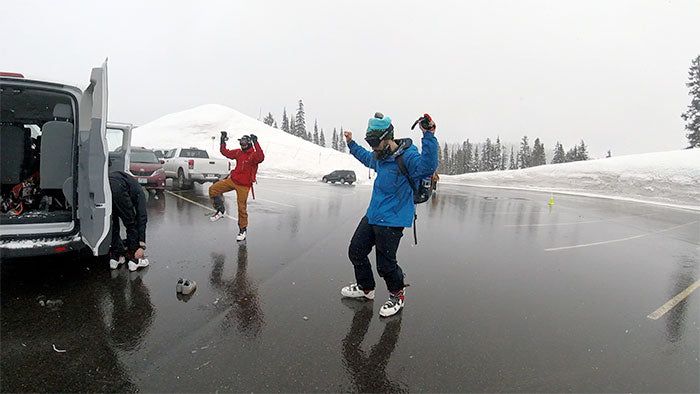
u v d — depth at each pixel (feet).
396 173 10.04
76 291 11.59
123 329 9.31
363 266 11.43
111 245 13.76
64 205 15.29
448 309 11.55
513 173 109.50
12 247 10.91
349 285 13.16
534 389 7.61
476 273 15.60
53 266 13.79
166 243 17.93
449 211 39.37
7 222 12.55
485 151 308.40
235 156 18.79
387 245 10.35
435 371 8.13
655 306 12.46
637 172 76.02
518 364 8.52
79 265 14.02
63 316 9.89
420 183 10.12
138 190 13.57
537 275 15.65
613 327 10.68
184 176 44.83
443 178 135.13
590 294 13.50
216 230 21.45
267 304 11.28
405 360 8.52
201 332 9.34
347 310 11.10
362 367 8.16
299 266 15.16
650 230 30.86
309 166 124.47
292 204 37.04
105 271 13.50
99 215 10.98
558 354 9.04
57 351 8.25
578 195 78.69
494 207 45.37
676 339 10.03
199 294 11.77
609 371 8.35
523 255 19.30
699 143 133.80
